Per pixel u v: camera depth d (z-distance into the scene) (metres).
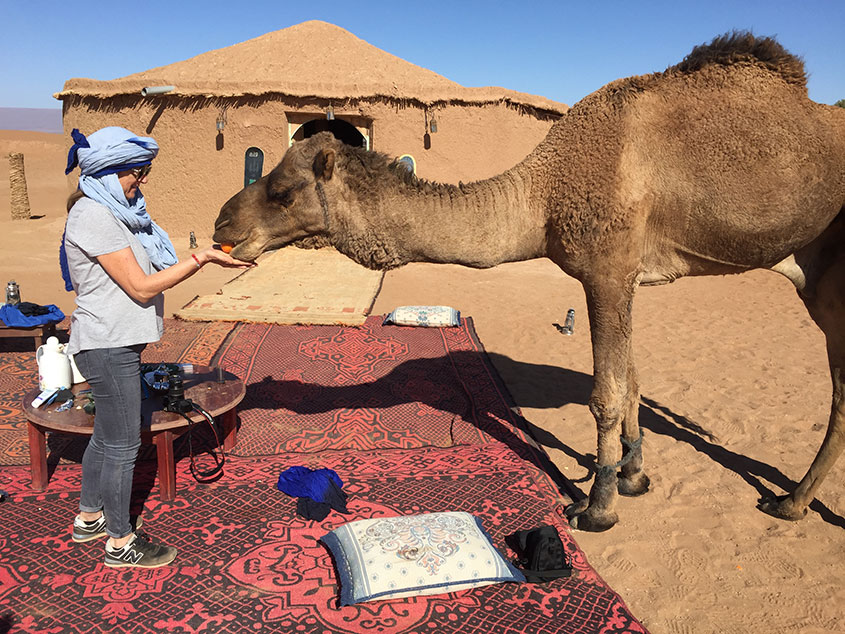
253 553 3.82
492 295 11.43
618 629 3.31
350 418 6.01
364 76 15.77
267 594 3.47
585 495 4.72
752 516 4.57
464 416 6.12
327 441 5.57
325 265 12.98
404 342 8.20
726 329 9.62
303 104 14.93
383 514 4.28
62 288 11.02
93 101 15.59
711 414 6.39
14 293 7.51
